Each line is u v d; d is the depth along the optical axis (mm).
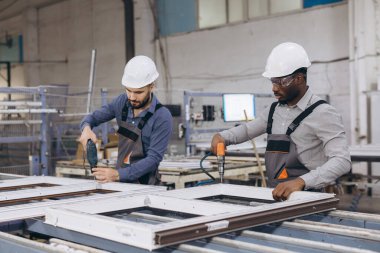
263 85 7770
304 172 1962
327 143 1869
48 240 1376
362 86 6301
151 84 2215
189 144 5043
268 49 7668
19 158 5387
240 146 4887
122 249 1063
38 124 4465
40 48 12062
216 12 8391
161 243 967
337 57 6883
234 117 5543
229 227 1114
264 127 2166
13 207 1372
